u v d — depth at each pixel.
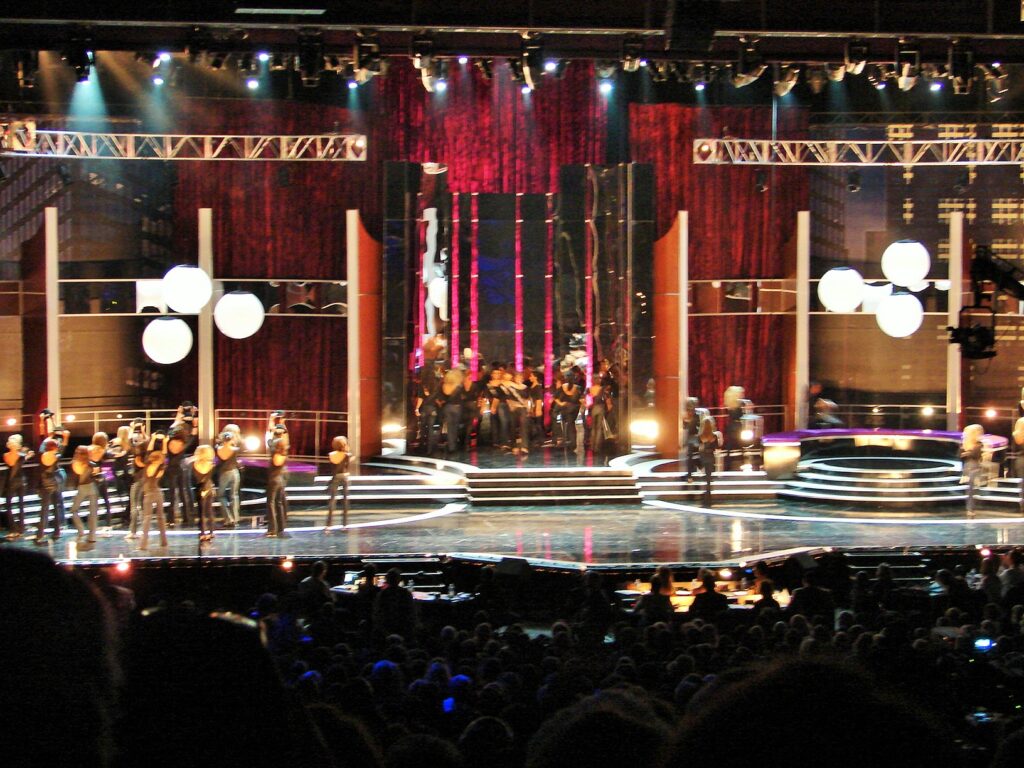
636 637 11.50
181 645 1.51
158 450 20.97
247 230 29.02
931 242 30.08
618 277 29.30
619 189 29.28
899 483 25.86
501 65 29.89
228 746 1.47
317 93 28.73
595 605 14.59
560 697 7.32
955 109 28.78
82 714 1.41
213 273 28.86
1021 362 29.20
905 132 29.92
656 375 28.92
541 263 30.06
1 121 25.48
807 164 27.72
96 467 21.02
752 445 28.72
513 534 22.42
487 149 29.97
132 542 21.17
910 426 30.25
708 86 29.84
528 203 30.00
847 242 30.30
